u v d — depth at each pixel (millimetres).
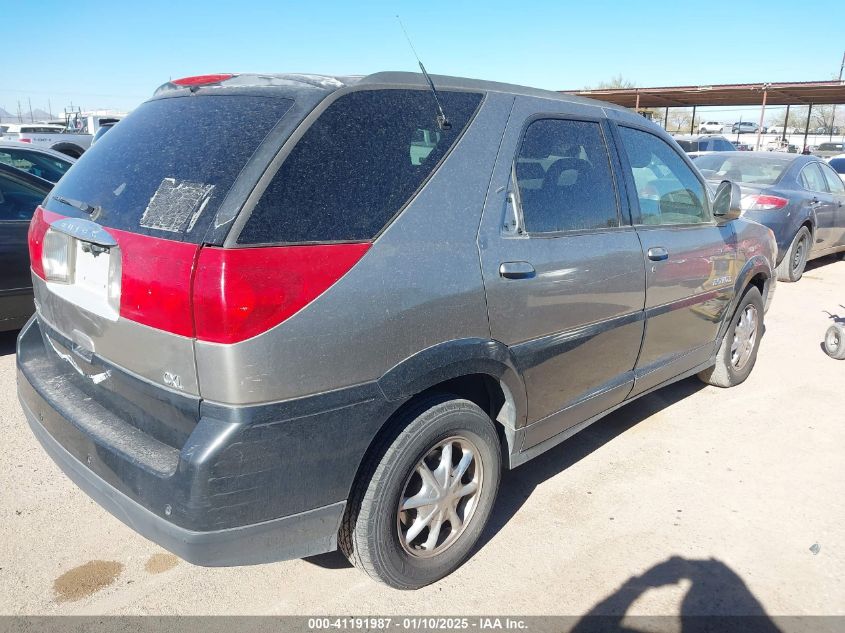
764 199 8656
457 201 2570
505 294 2684
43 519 3074
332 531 2311
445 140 2615
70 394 2629
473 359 2584
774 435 4242
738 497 3492
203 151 2316
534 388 2959
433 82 2695
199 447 2008
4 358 5137
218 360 1989
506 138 2826
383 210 2348
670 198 3902
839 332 5695
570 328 3066
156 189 2307
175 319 2051
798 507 3408
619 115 3613
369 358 2250
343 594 2680
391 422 2455
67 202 2652
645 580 2816
